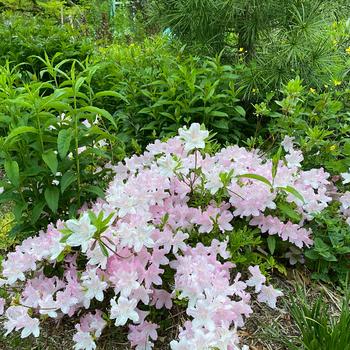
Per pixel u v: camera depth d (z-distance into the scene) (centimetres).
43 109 235
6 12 698
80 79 222
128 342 212
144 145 357
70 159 236
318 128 295
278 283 241
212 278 195
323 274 243
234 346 178
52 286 213
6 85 239
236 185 234
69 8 812
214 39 422
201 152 258
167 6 439
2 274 224
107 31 777
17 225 242
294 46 364
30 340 220
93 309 222
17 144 226
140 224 198
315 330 191
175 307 219
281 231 234
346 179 267
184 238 209
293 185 250
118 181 242
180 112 339
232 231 238
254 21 388
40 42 478
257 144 353
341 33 394
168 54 446
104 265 193
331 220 252
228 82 363
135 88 367
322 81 375
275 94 373
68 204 242
